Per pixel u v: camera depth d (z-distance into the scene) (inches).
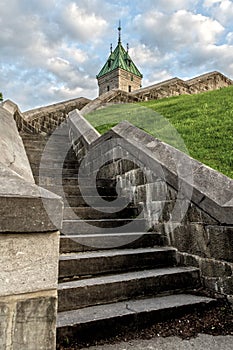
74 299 101.0
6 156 129.5
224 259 111.7
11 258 61.8
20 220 62.7
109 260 124.2
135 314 95.7
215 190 121.0
